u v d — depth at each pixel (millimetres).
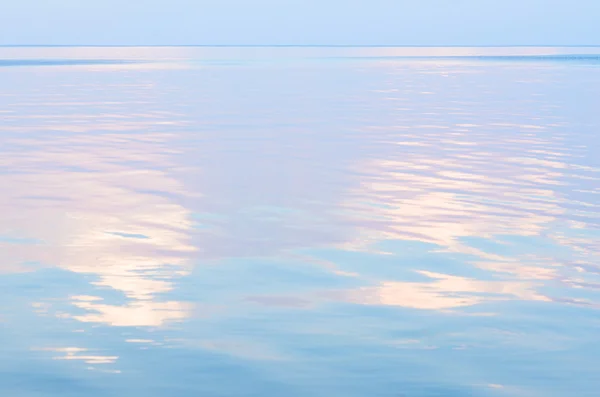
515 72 62156
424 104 28562
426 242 8156
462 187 11445
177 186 11367
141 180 11875
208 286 6574
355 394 4469
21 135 18000
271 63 85750
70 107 25953
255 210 9719
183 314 5840
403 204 10164
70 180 11852
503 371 4805
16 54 152500
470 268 7164
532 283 6703
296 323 5656
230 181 11844
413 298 6270
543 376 4738
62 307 5973
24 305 6012
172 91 34750
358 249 7867
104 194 10711
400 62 94750
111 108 25734
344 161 14086
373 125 20891
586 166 13500
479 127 20531
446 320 5734
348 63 87500
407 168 13312
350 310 5961
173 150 15391
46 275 6844
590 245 8031
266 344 5242
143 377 4695
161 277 6832
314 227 8828
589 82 44906
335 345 5219
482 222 9109
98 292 6371
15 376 4695
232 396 4445
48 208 9758
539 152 15398
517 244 8070
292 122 21422
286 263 7324
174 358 4984
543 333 5465
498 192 11039
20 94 32000
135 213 9500
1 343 5215
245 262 7355
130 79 46188
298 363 4914
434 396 4453
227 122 21281
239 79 46594
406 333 5461
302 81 44938
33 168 13047
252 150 15484
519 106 27609
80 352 5074
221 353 5070
